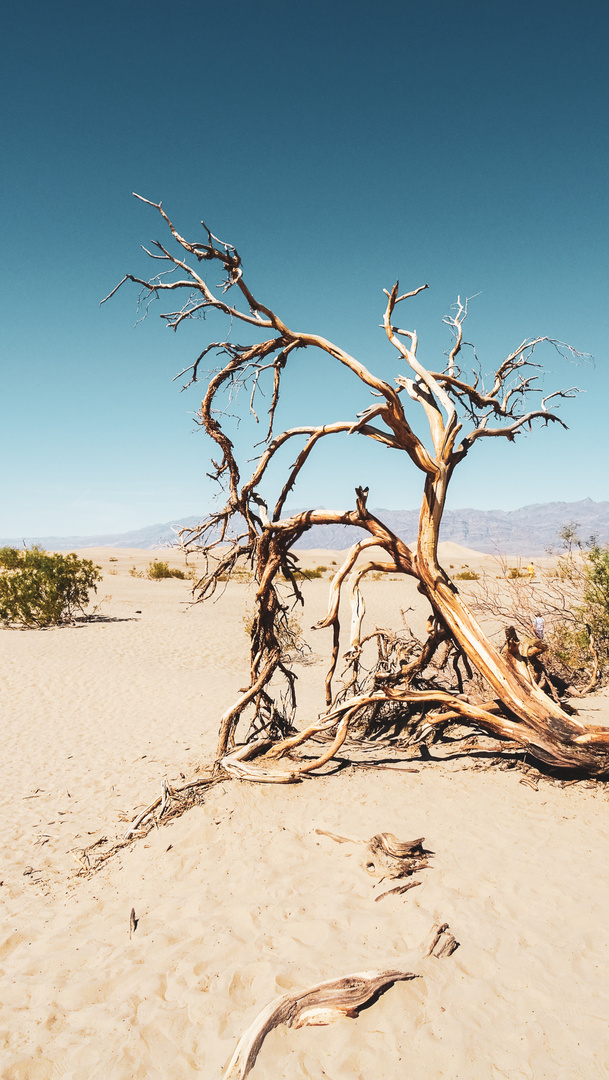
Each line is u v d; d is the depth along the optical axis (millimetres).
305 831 6160
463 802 6656
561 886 4945
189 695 13953
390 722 9500
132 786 8633
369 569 8516
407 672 8469
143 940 4777
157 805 7102
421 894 4918
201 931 4773
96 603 28062
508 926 4453
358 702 7727
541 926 4445
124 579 42969
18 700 13414
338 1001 3709
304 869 5500
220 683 15164
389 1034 3570
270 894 5164
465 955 4145
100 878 6051
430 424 7855
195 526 8633
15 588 21703
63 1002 4156
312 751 8617
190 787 7344
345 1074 3340
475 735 8820
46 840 7059
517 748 7824
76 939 4965
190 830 6406
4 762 9750
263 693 8828
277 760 8055
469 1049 3441
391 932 4496
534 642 7953
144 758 9805
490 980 3932
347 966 4141
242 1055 3434
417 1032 3570
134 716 12336
